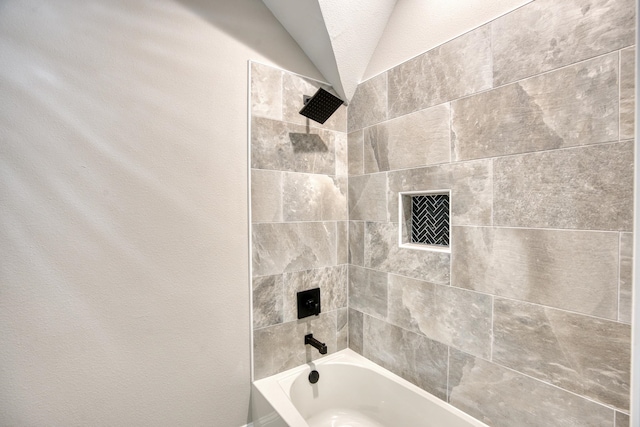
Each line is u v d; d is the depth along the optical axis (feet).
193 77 4.00
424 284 4.32
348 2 4.26
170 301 3.89
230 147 4.31
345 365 5.15
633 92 2.57
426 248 4.31
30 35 3.07
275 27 4.70
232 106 4.32
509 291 3.41
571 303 2.96
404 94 4.52
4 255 2.98
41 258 3.15
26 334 3.10
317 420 4.98
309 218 5.09
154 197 3.76
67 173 3.26
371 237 5.12
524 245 3.28
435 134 4.12
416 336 4.44
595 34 2.76
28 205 3.08
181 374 3.99
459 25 3.82
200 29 4.05
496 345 3.54
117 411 3.58
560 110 2.99
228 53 4.27
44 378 3.19
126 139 3.57
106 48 3.44
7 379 3.03
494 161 3.51
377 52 4.95
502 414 3.50
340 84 5.16
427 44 4.19
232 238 4.35
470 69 3.72
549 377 3.12
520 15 3.26
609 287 2.73
